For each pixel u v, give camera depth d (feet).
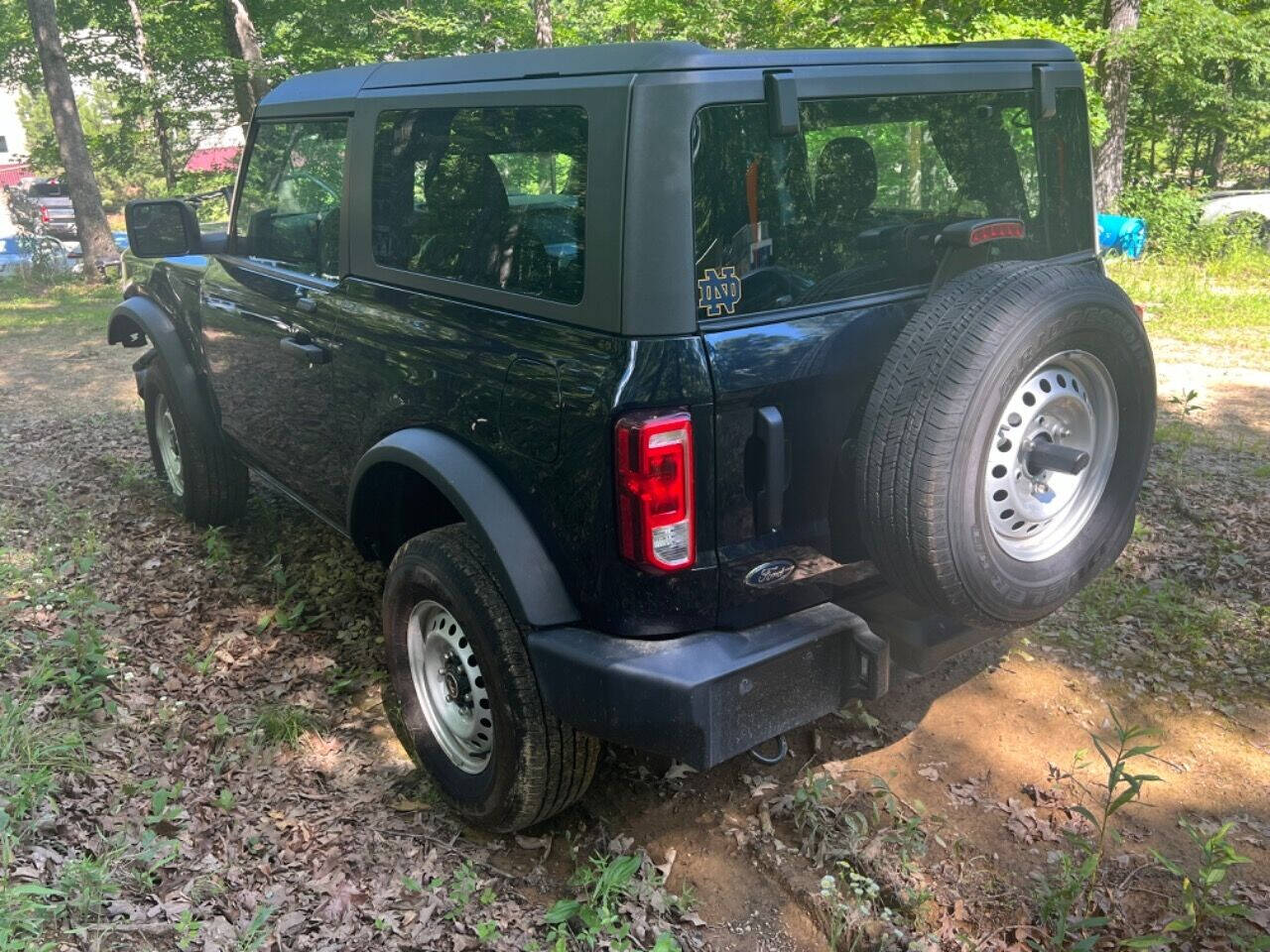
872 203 9.37
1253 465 20.81
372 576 15.96
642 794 11.06
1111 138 49.42
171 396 16.69
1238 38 45.60
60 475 20.93
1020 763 11.48
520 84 9.29
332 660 13.66
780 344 8.48
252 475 20.27
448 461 9.75
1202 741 11.82
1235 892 9.45
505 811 9.88
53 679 12.66
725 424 8.30
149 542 17.31
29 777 10.31
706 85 8.17
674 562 8.31
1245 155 91.61
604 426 8.23
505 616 9.41
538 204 9.06
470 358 9.64
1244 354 30.78
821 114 8.90
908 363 8.34
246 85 65.57
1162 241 48.65
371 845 10.27
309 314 12.50
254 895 9.34
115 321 18.15
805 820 10.43
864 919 9.23
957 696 12.72
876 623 9.70
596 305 8.43
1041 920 9.16
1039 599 9.23
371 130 11.43
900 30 41.24
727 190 8.33
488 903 9.45
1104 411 9.53
